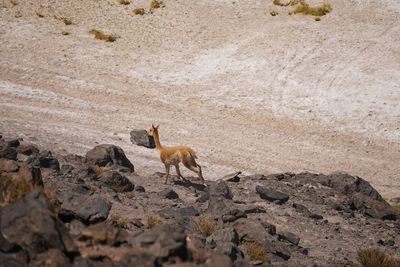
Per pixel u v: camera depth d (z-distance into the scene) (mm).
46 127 103625
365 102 132125
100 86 131500
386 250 61312
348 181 84688
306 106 129375
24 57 140125
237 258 40719
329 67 144250
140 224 44062
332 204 75375
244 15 165750
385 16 167125
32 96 121250
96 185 56438
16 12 160750
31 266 28500
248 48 150250
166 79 137375
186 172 91375
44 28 155000
